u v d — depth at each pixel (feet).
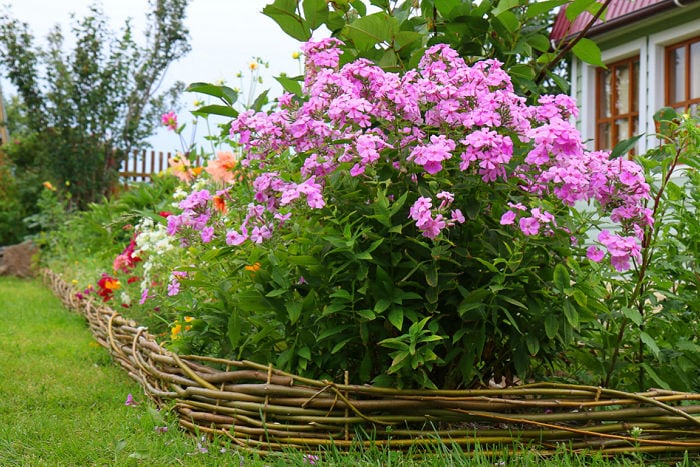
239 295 7.87
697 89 22.53
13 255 34.37
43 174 43.70
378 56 9.30
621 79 26.00
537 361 8.57
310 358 7.67
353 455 7.19
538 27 10.06
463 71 7.55
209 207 8.33
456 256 7.55
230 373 7.88
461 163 7.08
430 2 10.00
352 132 7.47
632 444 7.30
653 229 8.09
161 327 12.61
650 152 8.81
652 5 21.97
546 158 7.04
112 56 45.96
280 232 8.02
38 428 8.68
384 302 7.20
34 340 15.30
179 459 7.47
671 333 8.28
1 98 58.23
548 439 7.31
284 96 8.21
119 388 10.96
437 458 6.92
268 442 7.58
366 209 7.43
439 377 8.06
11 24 44.62
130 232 20.38
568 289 7.04
